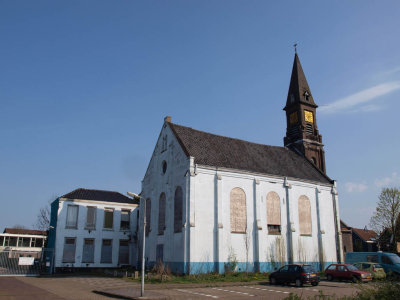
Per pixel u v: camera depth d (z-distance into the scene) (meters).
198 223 32.94
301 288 24.66
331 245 42.12
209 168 34.91
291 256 37.97
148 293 20.75
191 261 31.66
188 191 33.41
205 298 19.16
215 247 33.28
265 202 37.78
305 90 53.69
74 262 40.59
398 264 31.41
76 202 42.38
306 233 40.38
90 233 42.31
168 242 34.88
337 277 29.62
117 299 19.02
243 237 35.22
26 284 25.81
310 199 41.97
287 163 44.97
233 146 41.78
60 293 20.72
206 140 39.94
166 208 36.75
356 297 14.98
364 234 64.38
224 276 31.14
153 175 41.59
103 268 42.16
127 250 44.47
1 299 17.91
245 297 19.75
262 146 45.81
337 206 43.91
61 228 40.84
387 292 14.20
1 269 37.31
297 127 51.78
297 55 56.12
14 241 66.31
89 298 18.83
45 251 43.28
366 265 30.61
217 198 34.41
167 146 39.16
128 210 45.84
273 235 37.28
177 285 25.84
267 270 35.69
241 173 36.81
